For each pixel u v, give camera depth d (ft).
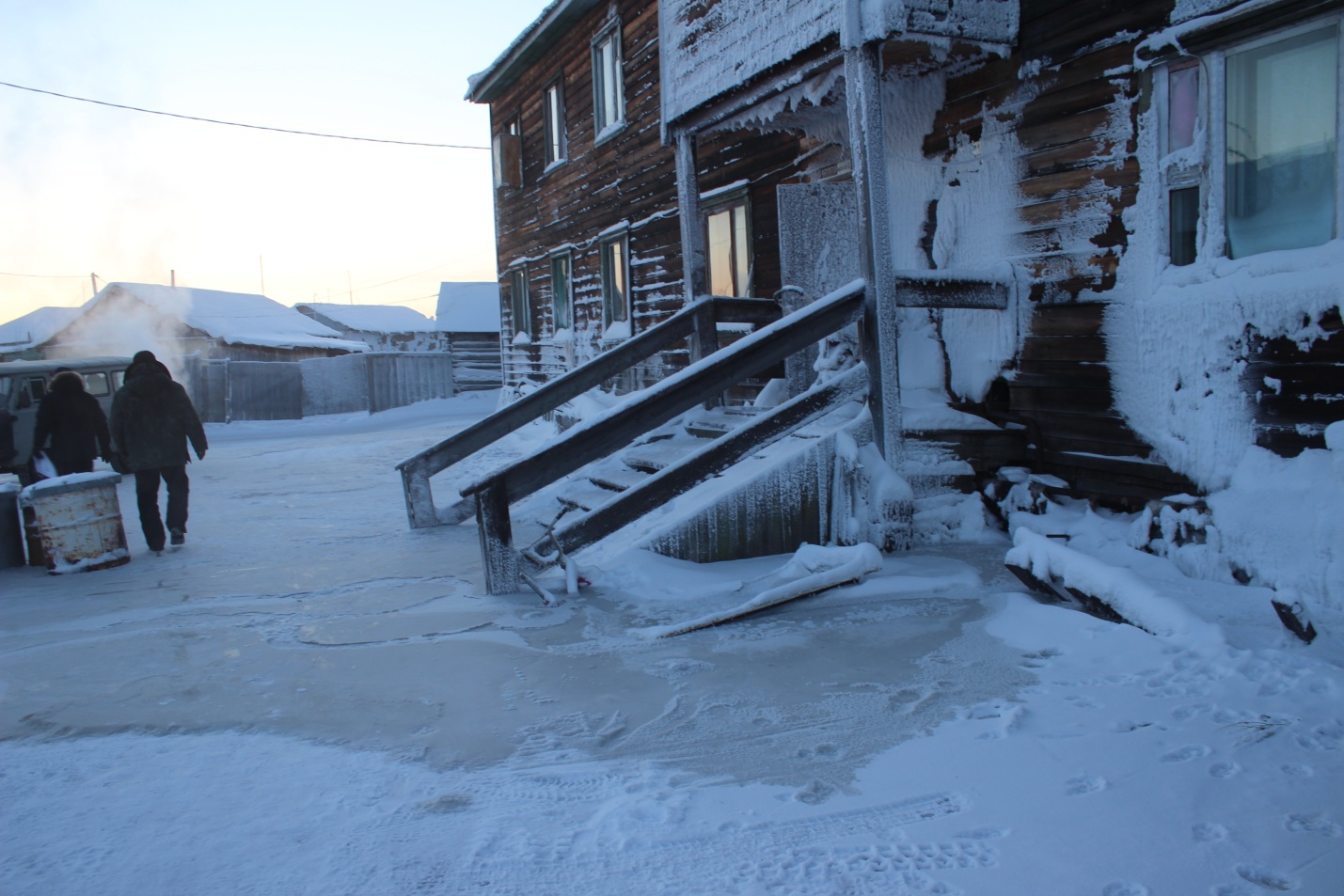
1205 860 7.02
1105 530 17.11
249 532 25.22
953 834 7.64
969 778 8.64
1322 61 14.28
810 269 24.16
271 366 84.28
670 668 12.39
